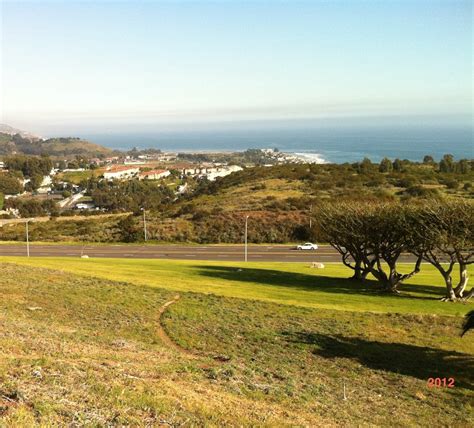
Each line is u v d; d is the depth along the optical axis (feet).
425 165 390.01
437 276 141.49
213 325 75.97
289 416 39.45
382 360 65.31
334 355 66.08
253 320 80.38
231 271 138.21
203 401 37.78
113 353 51.93
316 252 192.34
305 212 243.19
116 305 83.41
